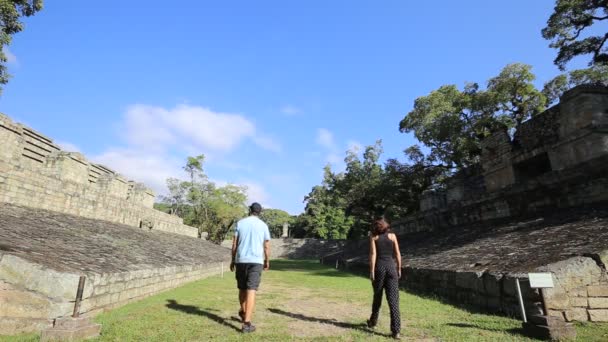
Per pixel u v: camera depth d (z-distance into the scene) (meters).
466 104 23.42
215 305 7.33
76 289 5.21
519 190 14.25
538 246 7.69
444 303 7.83
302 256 52.66
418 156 28.30
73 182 13.64
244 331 5.01
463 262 8.78
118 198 17.31
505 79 22.16
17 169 10.83
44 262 5.37
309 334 5.01
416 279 10.55
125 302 7.13
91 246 8.52
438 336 4.86
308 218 58.00
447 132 23.84
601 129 11.45
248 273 5.32
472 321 5.80
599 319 5.47
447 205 20.23
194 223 46.25
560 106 13.01
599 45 16.62
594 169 10.94
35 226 8.53
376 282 5.22
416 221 23.70
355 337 4.83
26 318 4.94
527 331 4.81
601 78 22.22
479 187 19.02
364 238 32.75
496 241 10.31
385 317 6.29
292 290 10.34
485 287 6.86
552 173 12.47
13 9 9.73
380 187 30.33
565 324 4.57
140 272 7.89
